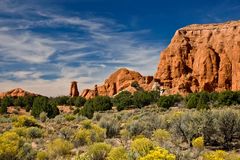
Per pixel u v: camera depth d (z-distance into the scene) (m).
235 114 21.14
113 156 12.88
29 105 84.44
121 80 155.75
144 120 31.22
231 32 139.00
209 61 131.38
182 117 22.41
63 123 38.88
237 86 122.62
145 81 146.62
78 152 17.50
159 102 72.44
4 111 75.56
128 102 78.75
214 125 20.48
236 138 21.45
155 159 9.07
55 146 17.94
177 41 146.38
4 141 16.83
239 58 126.62
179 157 12.71
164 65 141.00
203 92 74.75
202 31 149.50
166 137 19.97
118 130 26.69
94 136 21.97
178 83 130.00
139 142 12.85
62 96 120.62
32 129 26.45
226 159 13.46
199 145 17.53
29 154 17.17
